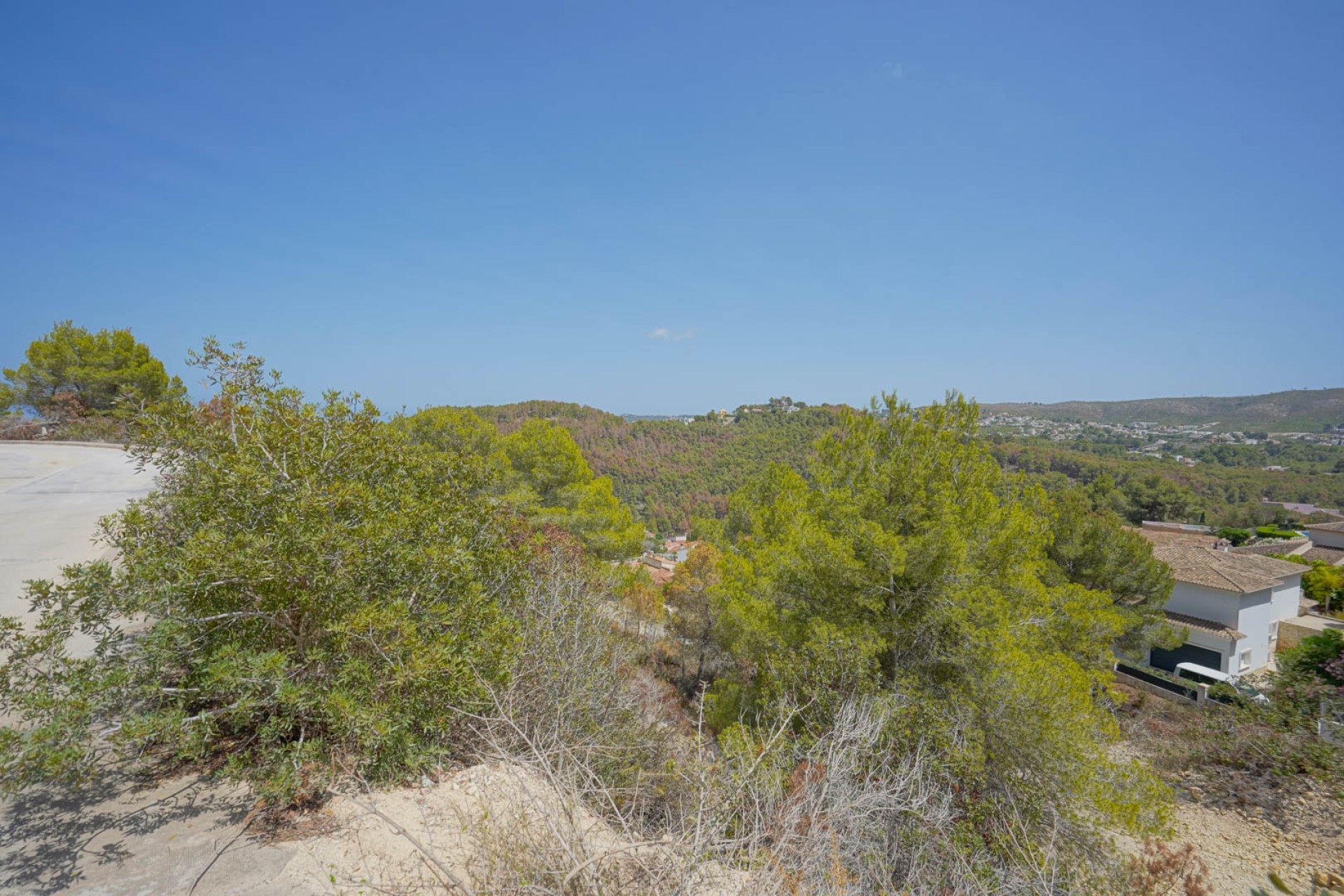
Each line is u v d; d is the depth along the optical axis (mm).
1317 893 5188
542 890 2627
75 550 7684
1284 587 21047
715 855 3236
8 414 21594
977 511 8523
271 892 2914
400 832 2871
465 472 5523
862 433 9508
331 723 3637
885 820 4605
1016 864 4934
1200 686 14938
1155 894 5586
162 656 3553
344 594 3795
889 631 7805
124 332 23172
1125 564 16031
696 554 15328
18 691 3312
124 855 3080
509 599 5488
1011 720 6703
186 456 4277
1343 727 8945
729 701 9320
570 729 4551
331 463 4383
